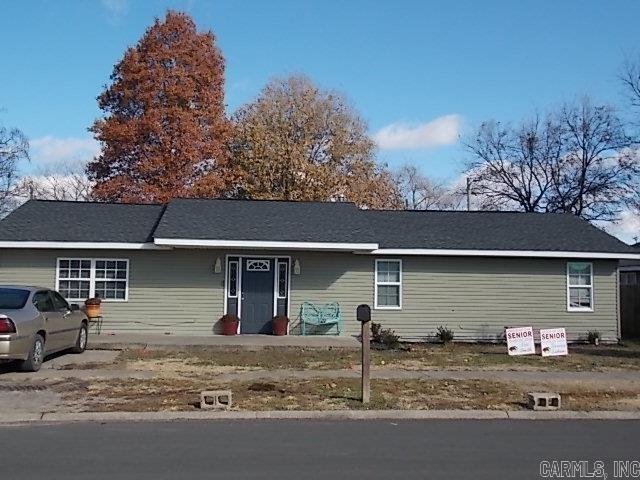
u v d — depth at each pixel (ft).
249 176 122.42
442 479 22.50
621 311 87.81
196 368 47.65
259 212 74.84
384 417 33.78
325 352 58.49
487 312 73.46
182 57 118.62
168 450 26.45
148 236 69.72
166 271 69.97
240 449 26.71
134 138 113.29
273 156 124.47
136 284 69.56
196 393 38.32
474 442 28.50
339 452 26.35
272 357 54.29
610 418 34.55
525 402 37.37
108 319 68.90
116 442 27.84
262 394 38.22
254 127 127.03
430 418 33.94
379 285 72.54
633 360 56.59
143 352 56.13
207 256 70.33
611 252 73.77
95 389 39.27
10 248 67.87
